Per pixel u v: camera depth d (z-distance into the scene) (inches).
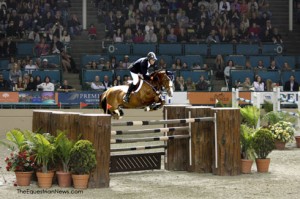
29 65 872.9
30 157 392.8
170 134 491.8
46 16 1003.9
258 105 670.5
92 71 858.1
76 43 1002.1
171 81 494.6
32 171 398.3
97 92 793.6
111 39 996.6
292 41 1056.8
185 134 480.1
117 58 925.2
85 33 1015.0
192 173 465.7
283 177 441.1
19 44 953.5
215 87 898.1
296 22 1089.4
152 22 1007.0
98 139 398.0
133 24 1011.9
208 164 464.8
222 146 448.8
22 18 999.6
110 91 520.7
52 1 1031.6
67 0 1038.4
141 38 987.9
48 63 898.1
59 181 395.2
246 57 941.2
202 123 463.8
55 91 787.4
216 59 920.9
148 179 437.4
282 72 886.4
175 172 473.1
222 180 428.8
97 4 1047.6
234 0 1051.3
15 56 928.3
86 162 384.8
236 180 428.1
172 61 928.9
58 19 1006.4
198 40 1005.2
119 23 1010.7
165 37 994.1
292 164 508.7
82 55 944.9
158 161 484.1
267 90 841.5
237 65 928.9
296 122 677.3
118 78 820.6
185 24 1024.9
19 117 775.1
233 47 978.7
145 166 476.1
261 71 882.1
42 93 784.3
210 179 434.3
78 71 940.0
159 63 892.0
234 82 870.4
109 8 1037.2
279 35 1019.3
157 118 799.1
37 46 942.4
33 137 399.5
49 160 396.2
